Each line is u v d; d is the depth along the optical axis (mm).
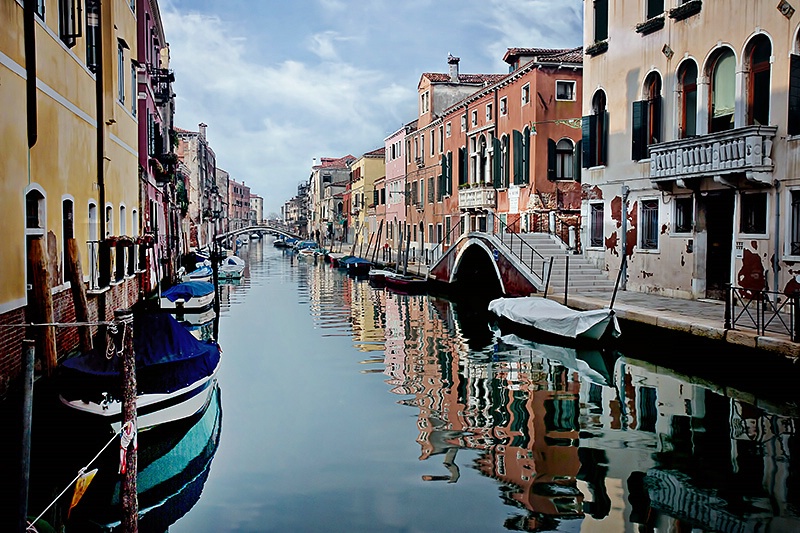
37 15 9336
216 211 68875
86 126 12297
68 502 5977
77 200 11633
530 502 6477
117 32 14930
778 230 12734
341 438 8453
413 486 6906
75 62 11477
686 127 15578
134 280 17016
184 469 7391
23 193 8719
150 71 21578
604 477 7051
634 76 17016
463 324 18250
